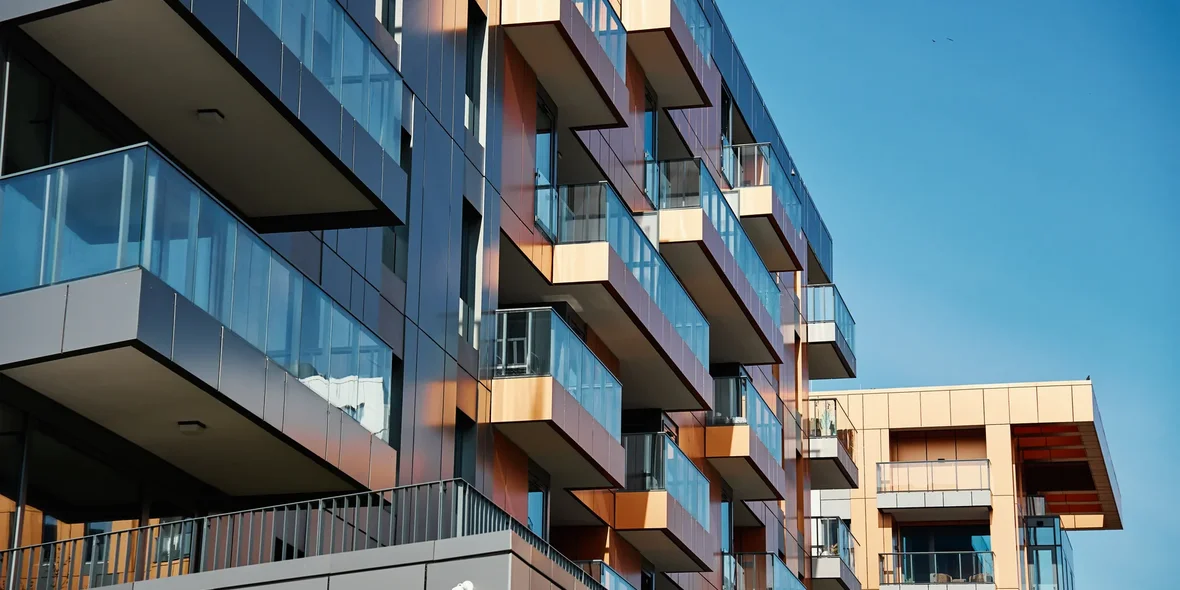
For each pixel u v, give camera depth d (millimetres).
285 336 17375
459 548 16141
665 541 29125
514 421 23125
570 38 24719
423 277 21375
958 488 54656
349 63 18688
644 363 29172
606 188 26203
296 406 17484
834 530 44375
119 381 15891
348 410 18719
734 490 36250
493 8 24281
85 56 16266
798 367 43344
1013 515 54156
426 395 21094
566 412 23812
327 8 18234
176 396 16328
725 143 37344
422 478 20719
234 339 16312
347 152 18312
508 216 24250
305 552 16750
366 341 19234
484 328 23109
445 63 22469
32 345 14984
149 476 18250
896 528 55844
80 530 17047
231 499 19297
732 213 33906
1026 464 59594
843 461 44906
